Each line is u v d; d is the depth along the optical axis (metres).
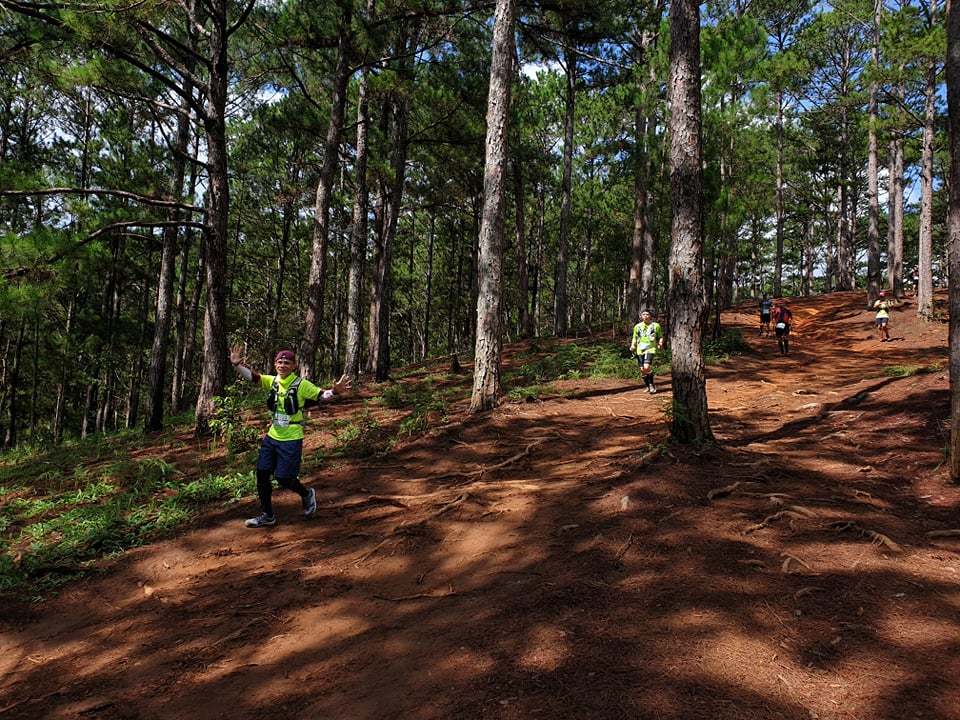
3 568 5.34
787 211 38.53
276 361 5.70
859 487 4.90
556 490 5.51
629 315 18.03
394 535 5.06
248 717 2.86
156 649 3.79
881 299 18.25
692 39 5.95
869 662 2.58
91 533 5.96
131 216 9.69
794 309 27.08
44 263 7.45
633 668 2.64
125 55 9.43
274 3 13.40
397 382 16.12
